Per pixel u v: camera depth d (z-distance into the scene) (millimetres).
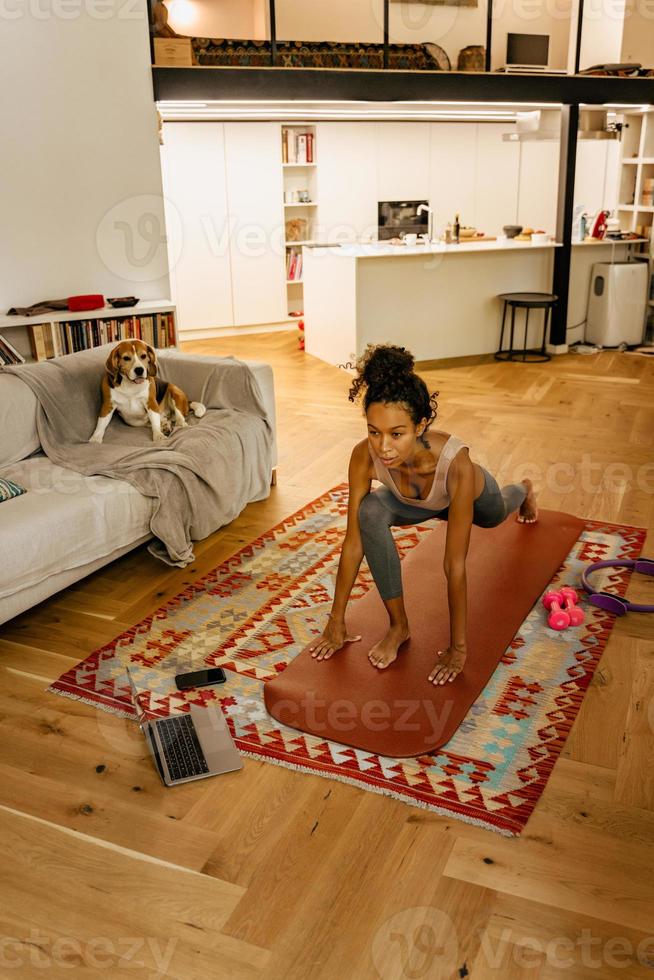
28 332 4586
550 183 8734
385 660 2475
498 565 3125
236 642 2670
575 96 6414
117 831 1901
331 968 1551
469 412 5301
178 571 3221
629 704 2324
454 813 1924
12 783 2062
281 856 1818
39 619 2873
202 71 5094
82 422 3623
